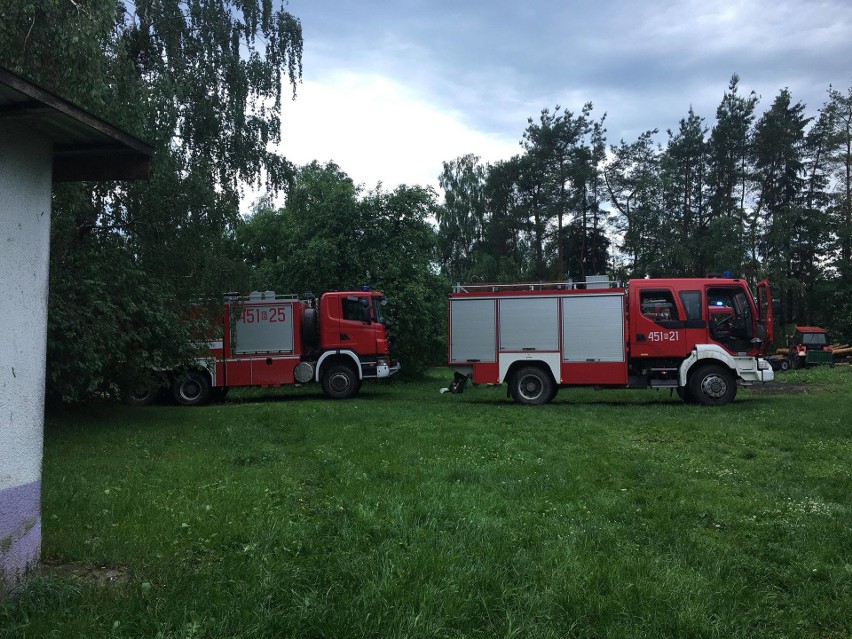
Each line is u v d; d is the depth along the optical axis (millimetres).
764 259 46625
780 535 5035
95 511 5406
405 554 4242
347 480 6707
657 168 46844
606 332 15680
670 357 15320
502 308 16281
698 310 15219
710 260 45125
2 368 3561
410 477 6914
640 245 47500
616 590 3719
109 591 3672
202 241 13891
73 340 10094
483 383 16312
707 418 12328
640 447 9266
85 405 13102
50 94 3459
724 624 3383
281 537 4695
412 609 3365
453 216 54594
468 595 3600
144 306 11516
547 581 3877
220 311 14766
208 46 16766
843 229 45031
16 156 3691
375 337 18359
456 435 10219
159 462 7883
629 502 6047
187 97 15430
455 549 4344
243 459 8125
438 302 26641
